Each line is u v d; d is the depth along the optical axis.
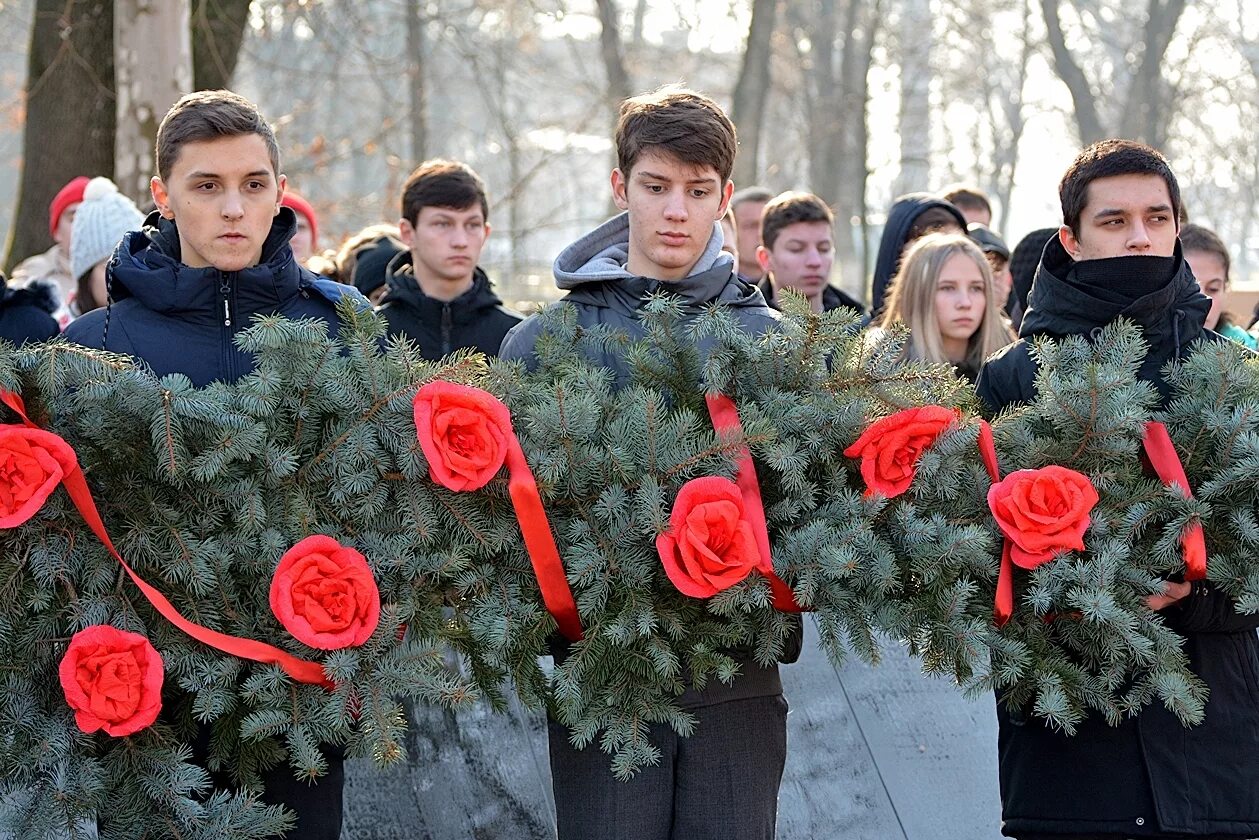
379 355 2.61
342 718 2.39
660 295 2.70
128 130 7.27
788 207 5.21
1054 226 4.81
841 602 2.55
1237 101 29.61
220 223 2.71
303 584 2.38
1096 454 2.75
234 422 2.41
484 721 3.68
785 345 2.68
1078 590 2.58
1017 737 2.95
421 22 18.33
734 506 2.47
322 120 20.36
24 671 2.39
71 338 2.76
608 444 2.56
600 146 23.97
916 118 36.19
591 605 2.52
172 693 2.51
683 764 2.65
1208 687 2.83
